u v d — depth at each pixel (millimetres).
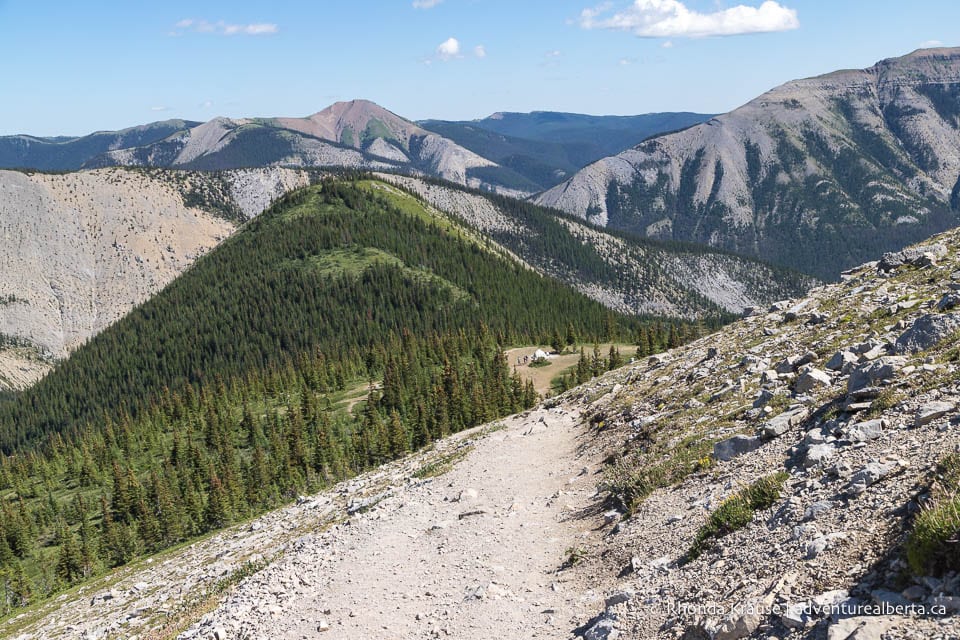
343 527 27422
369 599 18266
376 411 131875
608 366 132750
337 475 111500
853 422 16750
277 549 31844
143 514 105562
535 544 20391
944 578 8969
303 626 17188
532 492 26781
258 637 17078
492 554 20141
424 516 26250
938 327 20094
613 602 14172
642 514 18891
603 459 27828
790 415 20062
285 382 176625
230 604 20125
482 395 116688
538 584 17266
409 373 156125
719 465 19516
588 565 17266
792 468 16281
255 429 140375
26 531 115625
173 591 32062
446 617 16125
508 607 15969
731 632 10562
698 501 17469
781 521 13453
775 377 25844
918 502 10930
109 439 164875
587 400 42938
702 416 25766
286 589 20328
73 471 154250
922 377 17234
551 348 177500
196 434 155000
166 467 128875
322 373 176125
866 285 34781
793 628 9805
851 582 10156
